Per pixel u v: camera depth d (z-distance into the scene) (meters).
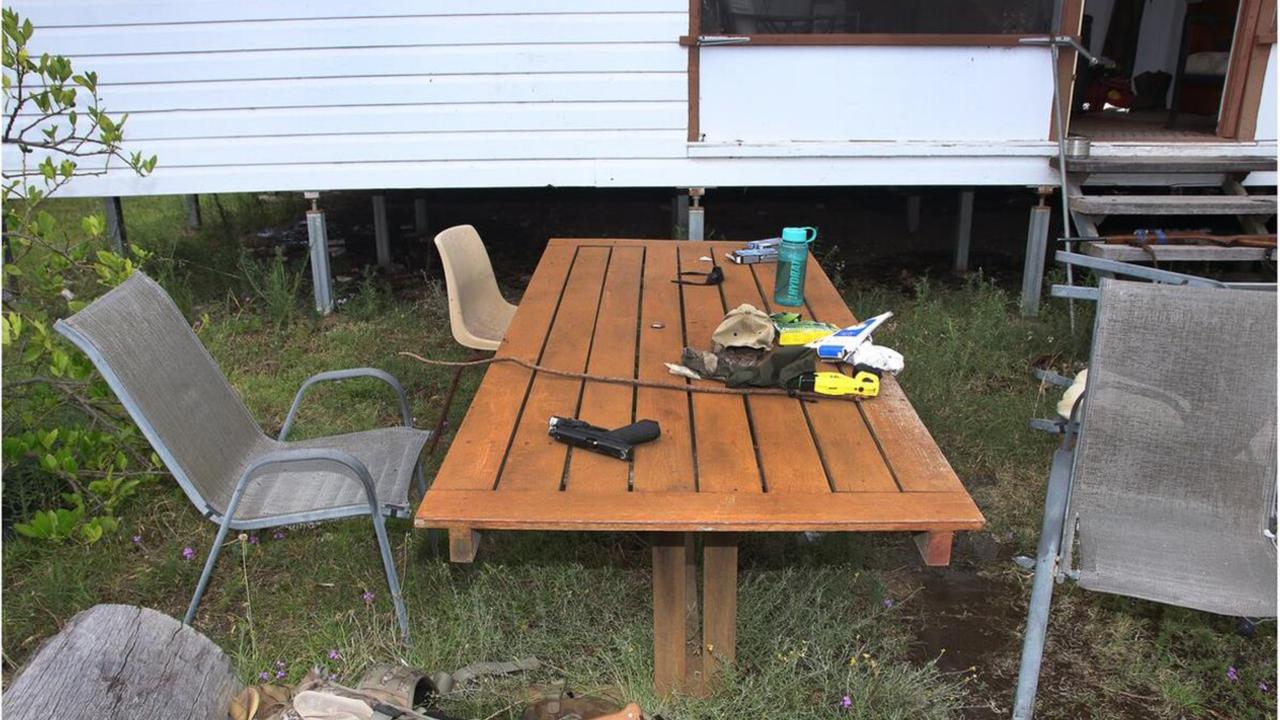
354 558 3.17
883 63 5.39
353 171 5.61
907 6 5.30
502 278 6.74
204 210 8.73
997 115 5.48
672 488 2.02
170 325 2.78
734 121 5.53
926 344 4.98
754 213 8.79
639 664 2.57
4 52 3.35
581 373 2.67
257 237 7.96
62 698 1.70
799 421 2.36
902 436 2.27
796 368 2.54
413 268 7.05
